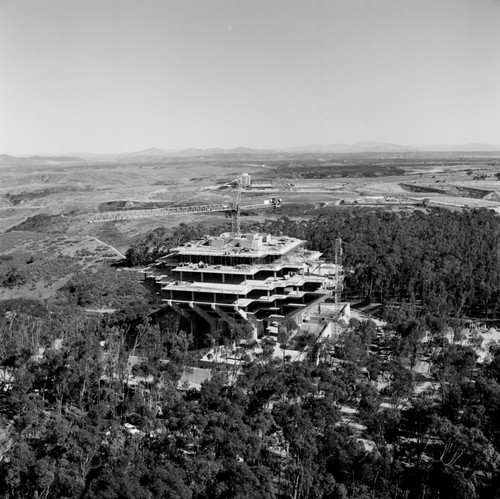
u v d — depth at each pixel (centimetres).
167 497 7894
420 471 9012
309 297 17262
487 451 9038
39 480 8438
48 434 9838
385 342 15375
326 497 8400
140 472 8331
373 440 10038
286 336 14550
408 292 19500
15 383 12231
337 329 16100
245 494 7931
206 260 17125
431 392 11712
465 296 18038
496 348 13500
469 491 8269
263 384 11281
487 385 10975
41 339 15488
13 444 9631
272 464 9412
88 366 12519
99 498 7800
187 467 8669
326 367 12262
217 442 9331
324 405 10244
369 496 8250
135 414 10719
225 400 10662
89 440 9269
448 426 9481
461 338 14888
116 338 15525
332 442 9131
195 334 17050
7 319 17412
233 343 14850
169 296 17062
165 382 11950
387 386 11912
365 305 19375
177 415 10225
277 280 16500
